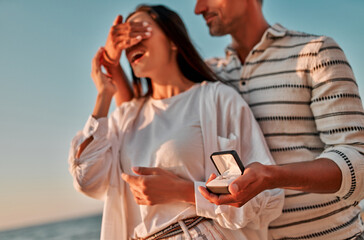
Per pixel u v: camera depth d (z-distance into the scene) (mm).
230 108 1300
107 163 1317
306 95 1353
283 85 1371
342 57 1317
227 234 1159
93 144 1288
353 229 1297
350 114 1229
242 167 874
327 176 1002
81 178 1258
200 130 1273
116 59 1471
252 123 1292
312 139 1352
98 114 1344
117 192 1322
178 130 1266
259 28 1566
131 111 1453
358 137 1178
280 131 1350
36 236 34375
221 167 941
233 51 1641
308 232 1294
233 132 1279
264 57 1438
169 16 1435
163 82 1441
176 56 1475
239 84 1505
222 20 1549
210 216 1095
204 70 1475
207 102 1309
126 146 1374
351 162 1048
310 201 1288
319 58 1313
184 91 1433
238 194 836
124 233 1286
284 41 1441
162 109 1393
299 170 962
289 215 1310
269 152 1271
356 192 1058
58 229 34875
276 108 1363
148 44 1397
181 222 1146
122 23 1421
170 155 1218
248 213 1069
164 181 1122
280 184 925
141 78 1554
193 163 1217
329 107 1261
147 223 1198
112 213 1291
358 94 1291
